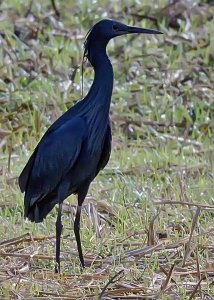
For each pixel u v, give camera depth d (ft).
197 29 62.08
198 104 54.24
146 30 36.76
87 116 35.58
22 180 36.91
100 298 31.53
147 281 33.88
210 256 36.65
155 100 54.49
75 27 62.23
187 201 41.91
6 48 57.88
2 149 49.57
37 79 55.31
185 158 48.26
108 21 36.50
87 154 35.40
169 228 39.50
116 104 53.88
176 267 34.91
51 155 35.50
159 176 45.50
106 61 36.04
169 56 58.59
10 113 52.21
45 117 51.90
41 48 58.70
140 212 41.42
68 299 32.09
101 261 36.14
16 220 40.93
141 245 37.81
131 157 48.26
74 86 54.70
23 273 34.94
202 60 58.80
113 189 44.32
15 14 62.64
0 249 37.11
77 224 35.81
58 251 35.04
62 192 35.63
